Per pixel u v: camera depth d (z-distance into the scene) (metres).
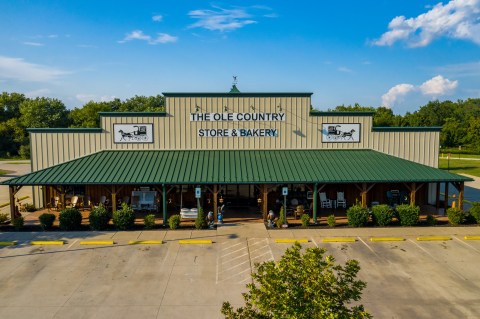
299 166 24.38
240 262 16.91
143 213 25.38
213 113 26.30
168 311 12.62
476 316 12.28
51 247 18.88
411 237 20.30
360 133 26.86
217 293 13.91
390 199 26.33
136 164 24.34
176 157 25.33
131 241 19.59
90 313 12.51
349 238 19.88
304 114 26.61
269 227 22.03
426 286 14.41
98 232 21.20
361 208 22.33
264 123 26.48
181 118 26.30
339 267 8.25
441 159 69.44
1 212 26.80
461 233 20.91
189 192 26.61
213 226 22.30
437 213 25.31
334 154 26.22
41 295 13.77
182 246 19.05
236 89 28.41
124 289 14.24
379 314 12.41
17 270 16.03
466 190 36.72
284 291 7.63
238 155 25.72
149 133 26.23
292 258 8.16
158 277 15.32
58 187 26.83
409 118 87.56
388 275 15.41
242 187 27.39
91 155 25.67
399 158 26.28
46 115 82.12
